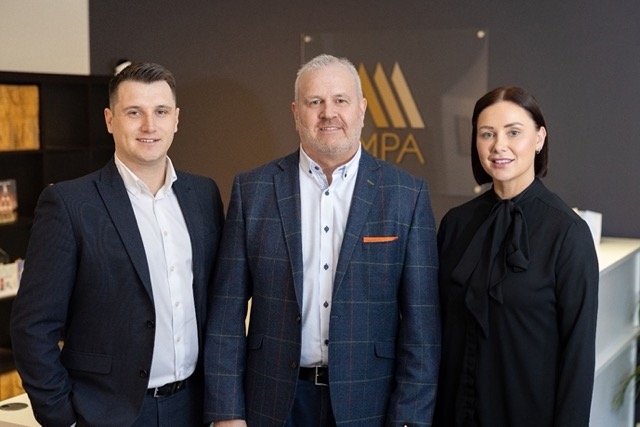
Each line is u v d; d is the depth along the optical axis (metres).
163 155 2.49
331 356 2.44
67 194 2.43
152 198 2.51
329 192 2.51
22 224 4.75
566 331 2.39
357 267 2.46
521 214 2.48
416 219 2.53
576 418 2.36
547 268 2.40
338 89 2.43
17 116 4.75
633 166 4.18
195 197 2.62
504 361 2.44
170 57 5.21
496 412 2.47
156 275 2.48
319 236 2.50
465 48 4.48
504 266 2.44
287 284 2.48
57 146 5.08
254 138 5.05
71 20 5.31
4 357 4.79
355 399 2.46
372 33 4.68
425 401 2.48
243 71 5.04
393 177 2.56
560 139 4.32
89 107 5.18
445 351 2.57
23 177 5.02
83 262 2.42
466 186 4.55
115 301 2.44
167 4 5.18
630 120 4.16
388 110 4.70
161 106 2.45
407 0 4.59
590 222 3.77
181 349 2.52
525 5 4.33
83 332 2.47
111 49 5.37
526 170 2.52
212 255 2.64
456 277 2.53
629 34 4.12
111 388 2.45
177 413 2.53
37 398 2.40
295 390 2.46
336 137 2.43
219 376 2.53
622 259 3.53
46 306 2.39
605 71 4.20
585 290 2.37
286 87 4.93
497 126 2.50
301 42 4.86
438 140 4.59
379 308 2.49
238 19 5.01
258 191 2.57
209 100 5.14
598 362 3.27
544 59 4.32
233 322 2.55
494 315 2.45
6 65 4.97
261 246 2.52
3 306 4.95
